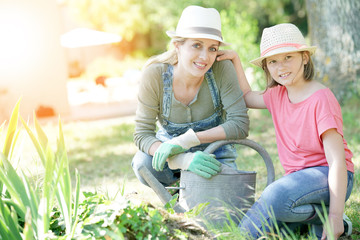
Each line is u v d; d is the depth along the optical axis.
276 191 2.64
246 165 5.00
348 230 2.74
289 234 2.79
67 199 2.24
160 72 3.08
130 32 25.28
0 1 12.21
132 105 14.56
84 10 24.83
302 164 2.79
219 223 2.80
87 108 14.54
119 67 25.31
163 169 3.26
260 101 3.13
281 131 2.91
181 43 2.94
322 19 8.71
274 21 21.58
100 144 7.82
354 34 8.48
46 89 12.67
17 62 12.40
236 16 10.43
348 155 2.78
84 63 26.89
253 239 2.54
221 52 3.13
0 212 2.19
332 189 2.59
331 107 2.69
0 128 2.62
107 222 2.15
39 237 2.13
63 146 2.35
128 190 4.18
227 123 3.06
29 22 12.50
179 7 20.28
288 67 2.76
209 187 2.86
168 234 2.24
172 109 3.14
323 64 8.73
